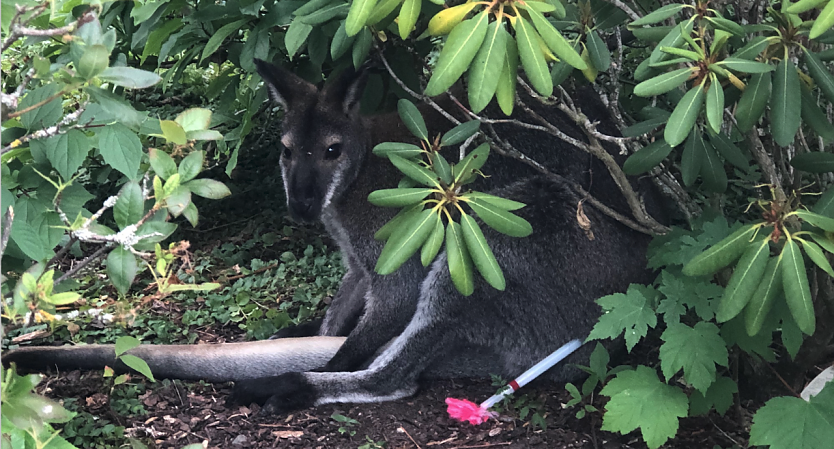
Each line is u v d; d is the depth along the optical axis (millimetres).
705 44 772
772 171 821
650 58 725
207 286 562
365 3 661
